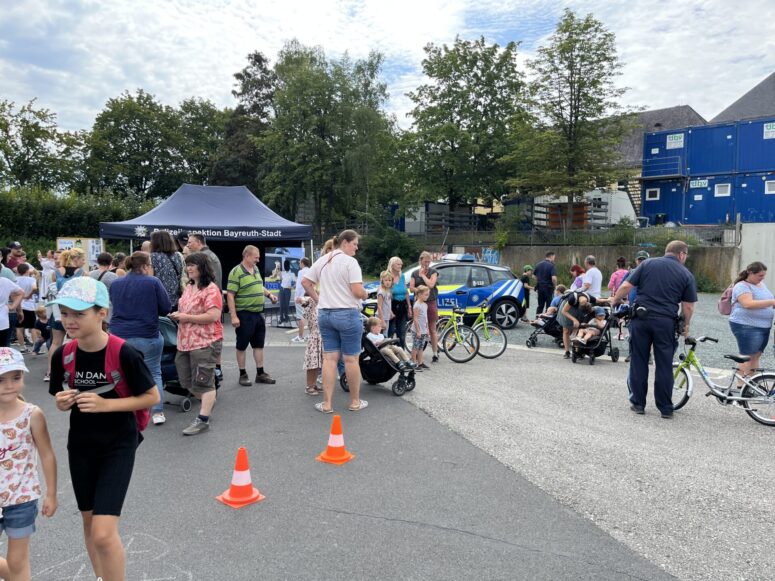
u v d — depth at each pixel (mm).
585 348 9203
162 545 3346
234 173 46938
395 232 38094
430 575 3037
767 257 24609
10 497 2572
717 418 6152
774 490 4227
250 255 7289
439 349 9633
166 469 4531
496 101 38500
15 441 2582
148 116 48281
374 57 41562
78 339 2598
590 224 34656
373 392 7152
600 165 32031
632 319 6277
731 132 30844
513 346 11227
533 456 4887
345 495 4059
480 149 37875
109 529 2475
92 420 2635
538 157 32219
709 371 8734
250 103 50344
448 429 5625
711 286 24984
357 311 6090
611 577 3037
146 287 5281
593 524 3654
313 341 6887
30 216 23250
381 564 3146
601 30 30906
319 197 42531
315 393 7004
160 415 5699
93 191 44875
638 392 6270
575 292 9453
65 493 4152
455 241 36875
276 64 46562
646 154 33375
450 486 4234
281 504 3906
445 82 38531
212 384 5562
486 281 13164
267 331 12961
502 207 41250
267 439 5277
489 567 3123
